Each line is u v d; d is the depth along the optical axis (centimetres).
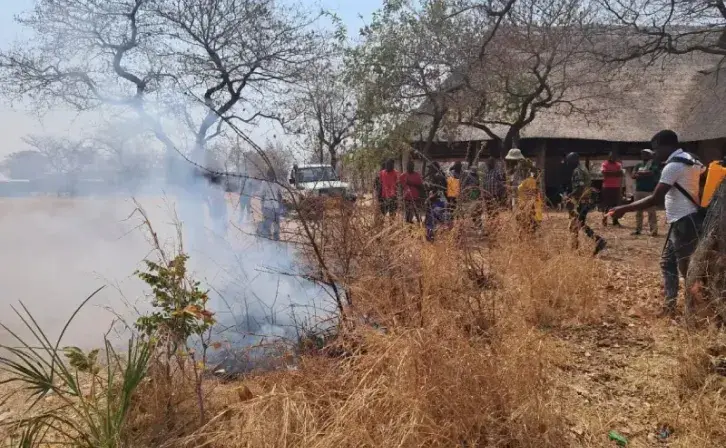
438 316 327
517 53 1466
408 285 365
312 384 306
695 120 2038
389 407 271
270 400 284
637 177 1003
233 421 295
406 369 278
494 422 282
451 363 286
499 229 508
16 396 358
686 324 406
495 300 403
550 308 477
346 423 261
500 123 1517
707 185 431
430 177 618
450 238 430
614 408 328
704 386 324
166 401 309
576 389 348
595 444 291
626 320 478
